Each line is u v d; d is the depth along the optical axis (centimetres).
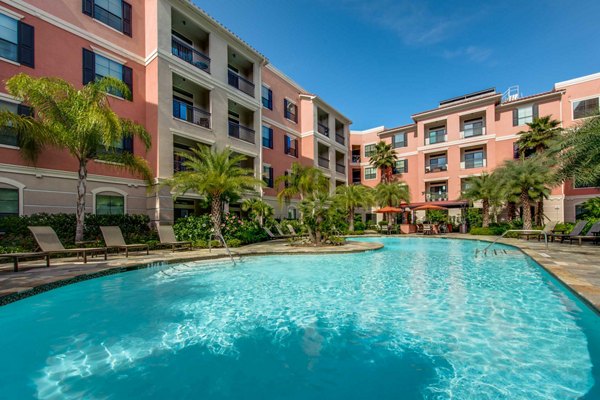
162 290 666
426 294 628
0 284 572
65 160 1252
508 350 366
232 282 745
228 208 1905
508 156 2691
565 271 664
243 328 452
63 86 1046
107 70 1440
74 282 649
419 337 410
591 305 431
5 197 1098
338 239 1484
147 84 1567
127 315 506
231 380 310
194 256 1002
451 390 286
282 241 1695
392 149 3500
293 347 387
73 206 1264
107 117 1032
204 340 409
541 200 2155
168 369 332
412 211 2978
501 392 280
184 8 1641
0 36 1131
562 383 294
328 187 2309
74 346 389
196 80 1683
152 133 1508
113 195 1399
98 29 1412
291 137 2670
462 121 3025
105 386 297
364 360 350
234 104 2016
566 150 1257
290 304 570
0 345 392
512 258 1102
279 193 2175
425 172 3144
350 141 3866
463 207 2755
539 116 2558
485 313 501
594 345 376
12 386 298
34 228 820
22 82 959
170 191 1482
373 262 1035
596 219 1491
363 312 520
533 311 507
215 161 1427
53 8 1270
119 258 945
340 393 286
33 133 1002
